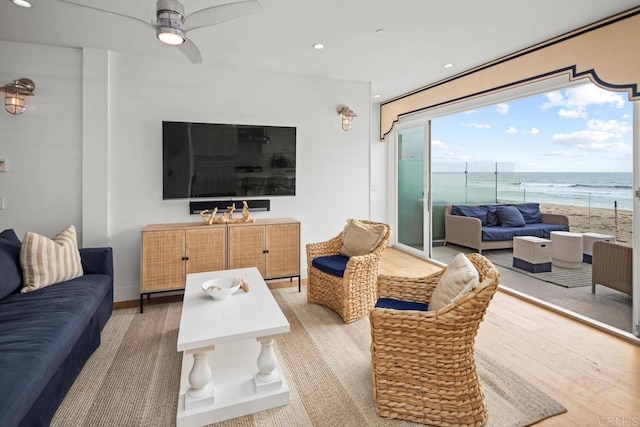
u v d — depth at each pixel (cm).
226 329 181
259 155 400
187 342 169
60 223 338
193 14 200
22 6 253
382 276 240
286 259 380
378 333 181
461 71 403
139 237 363
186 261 341
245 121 398
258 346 241
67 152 337
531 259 462
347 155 449
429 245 518
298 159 426
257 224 367
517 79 336
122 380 212
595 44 269
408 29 290
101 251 295
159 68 363
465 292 175
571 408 187
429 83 455
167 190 366
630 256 317
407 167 567
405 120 519
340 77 428
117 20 276
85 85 335
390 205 614
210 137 379
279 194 412
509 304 344
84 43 324
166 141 363
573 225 560
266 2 246
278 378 195
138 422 176
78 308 213
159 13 199
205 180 380
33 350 159
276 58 361
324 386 207
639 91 242
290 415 182
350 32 297
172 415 182
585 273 456
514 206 627
